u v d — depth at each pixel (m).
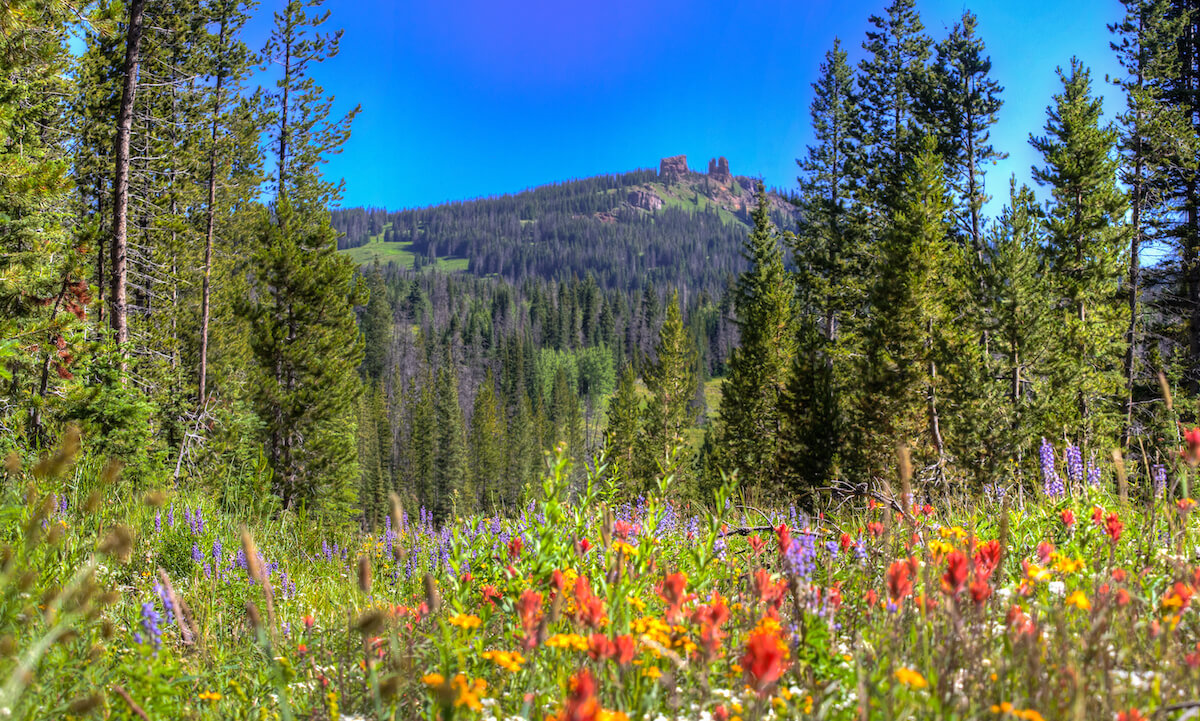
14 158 10.07
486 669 2.56
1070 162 26.16
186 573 5.96
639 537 3.46
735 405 34.28
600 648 2.02
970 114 30.67
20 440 8.48
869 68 34.34
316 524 9.27
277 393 22.73
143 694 2.36
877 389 23.77
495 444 77.56
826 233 35.53
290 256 23.44
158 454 10.03
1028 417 21.36
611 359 148.75
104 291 19.11
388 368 127.00
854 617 2.78
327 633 3.57
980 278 24.44
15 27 10.43
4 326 8.70
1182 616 2.44
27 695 2.21
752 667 1.79
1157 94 26.39
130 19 14.99
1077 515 3.87
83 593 2.35
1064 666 1.96
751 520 5.09
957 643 2.16
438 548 5.20
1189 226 24.33
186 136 22.95
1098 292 25.91
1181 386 23.36
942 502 5.29
